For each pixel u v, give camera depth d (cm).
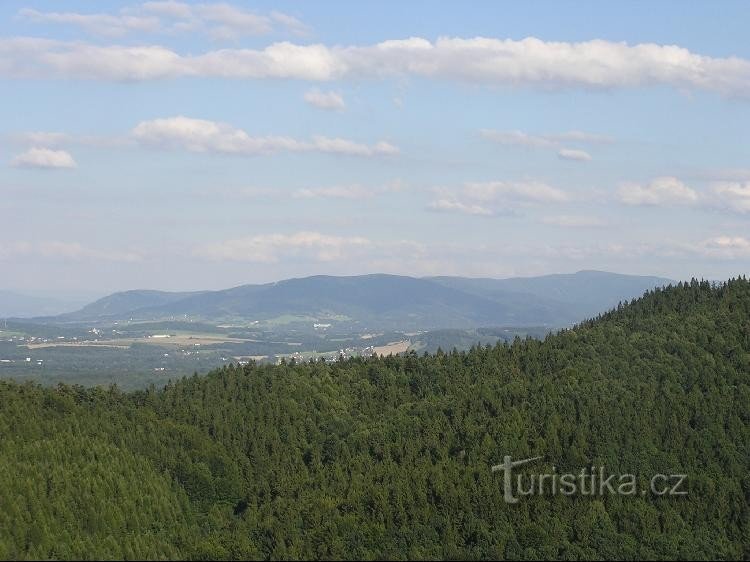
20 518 15650
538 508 16775
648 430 18575
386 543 16288
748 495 17362
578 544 16100
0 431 18575
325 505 17162
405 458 18925
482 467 17838
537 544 16075
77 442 18650
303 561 16050
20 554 15088
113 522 16525
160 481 18425
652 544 16100
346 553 16212
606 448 18025
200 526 18162
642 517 16500
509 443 18375
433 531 16488
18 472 16800
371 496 17275
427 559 15750
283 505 17862
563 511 16762
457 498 17038
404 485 17425
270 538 16700
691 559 15862
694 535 16438
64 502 16500
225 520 18538
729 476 17750
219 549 16262
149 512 17300
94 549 15500
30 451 17838
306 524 16925
